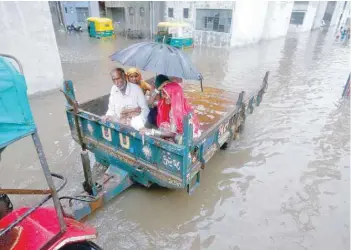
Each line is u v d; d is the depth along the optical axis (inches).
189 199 150.1
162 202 146.9
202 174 172.4
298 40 901.8
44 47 300.5
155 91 149.6
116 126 130.0
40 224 86.9
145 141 120.9
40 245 78.4
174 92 129.0
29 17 278.8
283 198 153.2
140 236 125.3
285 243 124.4
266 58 577.3
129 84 141.9
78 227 88.2
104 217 134.9
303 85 377.1
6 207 108.3
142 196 150.4
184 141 108.0
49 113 264.4
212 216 139.0
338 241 126.2
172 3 768.9
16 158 184.4
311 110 283.7
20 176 165.2
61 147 200.8
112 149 142.4
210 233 128.7
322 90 354.0
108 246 119.3
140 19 920.9
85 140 155.2
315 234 129.8
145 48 132.3
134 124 124.7
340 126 246.1
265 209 144.8
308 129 238.8
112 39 863.1
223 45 692.7
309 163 187.2
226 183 164.6
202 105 208.8
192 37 711.7
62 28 1117.7
